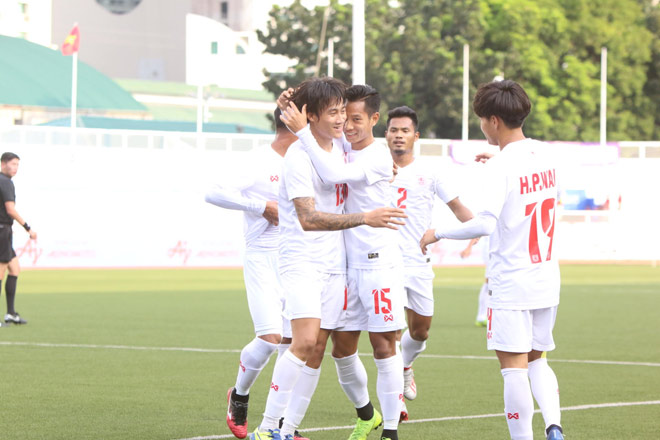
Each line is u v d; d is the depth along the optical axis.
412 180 14.47
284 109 11.27
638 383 16.34
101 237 55.34
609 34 87.69
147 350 20.39
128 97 90.25
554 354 20.33
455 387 15.99
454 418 13.25
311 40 87.06
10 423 12.59
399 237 14.42
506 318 10.04
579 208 60.75
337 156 10.98
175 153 56.69
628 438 11.82
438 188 14.45
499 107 10.16
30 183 54.09
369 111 11.30
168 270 53.66
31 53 88.81
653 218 61.00
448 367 18.38
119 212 55.66
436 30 84.19
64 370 17.41
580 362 19.05
